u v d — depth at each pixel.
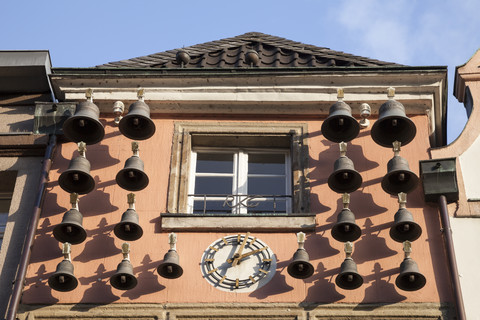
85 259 13.02
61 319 12.40
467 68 15.10
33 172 14.22
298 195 13.74
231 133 14.61
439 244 13.03
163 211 13.58
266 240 13.13
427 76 14.70
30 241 13.10
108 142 14.45
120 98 14.85
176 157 14.27
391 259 12.87
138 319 12.37
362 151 14.20
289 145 14.75
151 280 12.73
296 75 14.77
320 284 12.60
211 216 13.34
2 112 15.19
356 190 13.69
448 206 13.38
